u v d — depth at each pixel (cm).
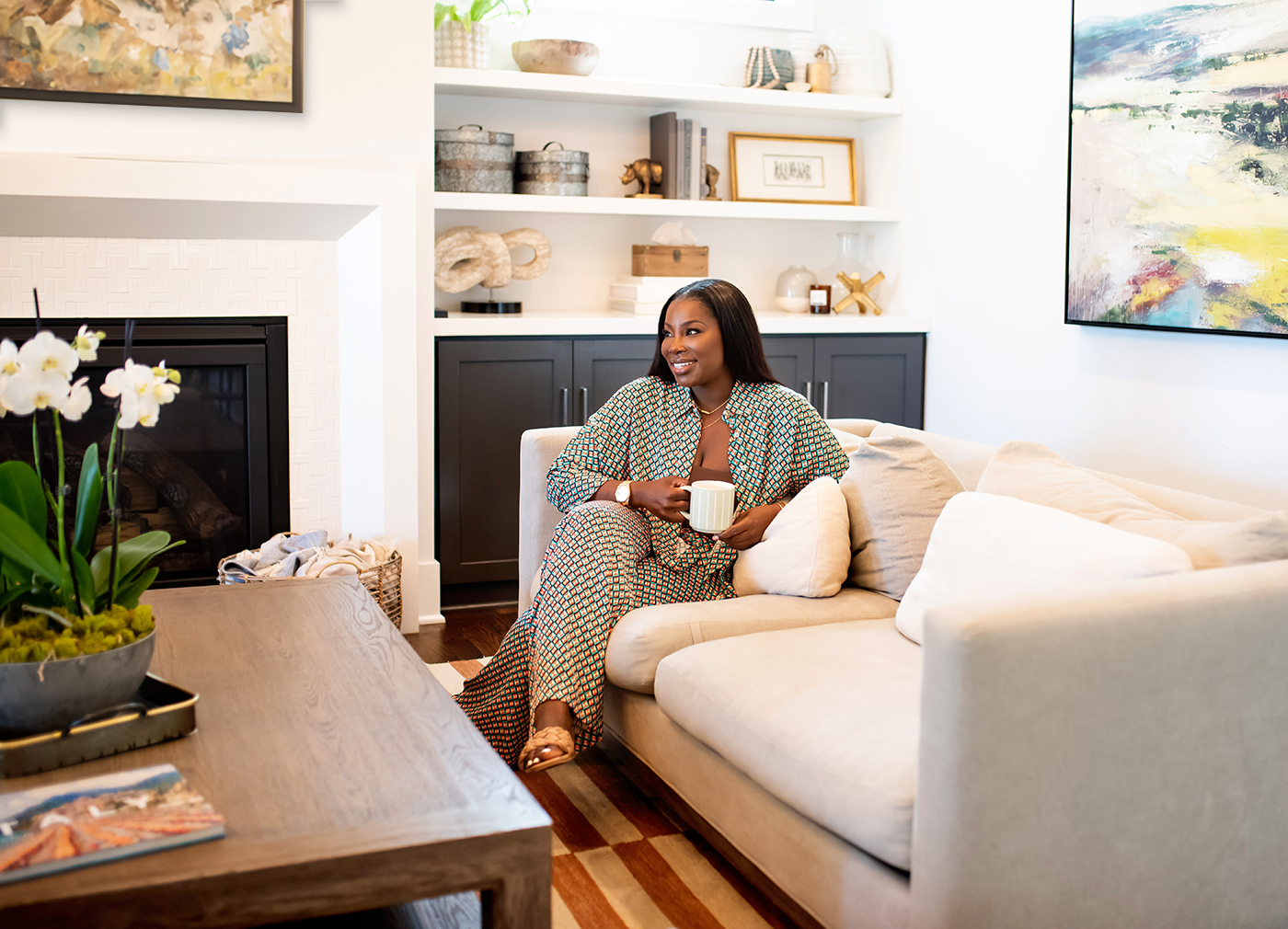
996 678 130
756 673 177
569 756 190
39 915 106
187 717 147
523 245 373
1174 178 288
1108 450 324
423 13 316
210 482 328
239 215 302
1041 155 342
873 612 211
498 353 346
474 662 298
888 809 140
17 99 283
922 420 409
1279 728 151
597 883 183
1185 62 282
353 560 293
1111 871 142
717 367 236
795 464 236
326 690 164
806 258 441
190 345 313
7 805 123
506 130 389
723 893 180
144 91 291
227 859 115
